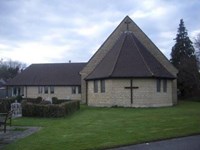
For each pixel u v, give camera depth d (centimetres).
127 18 4197
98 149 1359
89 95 3934
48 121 2373
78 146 1406
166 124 2012
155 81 3559
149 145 1428
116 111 3084
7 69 9938
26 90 6344
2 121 1938
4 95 7031
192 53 6719
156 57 4112
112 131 1791
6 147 1425
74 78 6200
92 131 1808
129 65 3634
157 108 3378
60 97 6172
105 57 4012
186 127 1866
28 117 2664
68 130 1867
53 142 1505
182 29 6869
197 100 5628
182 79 5966
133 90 3522
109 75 3550
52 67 6631
